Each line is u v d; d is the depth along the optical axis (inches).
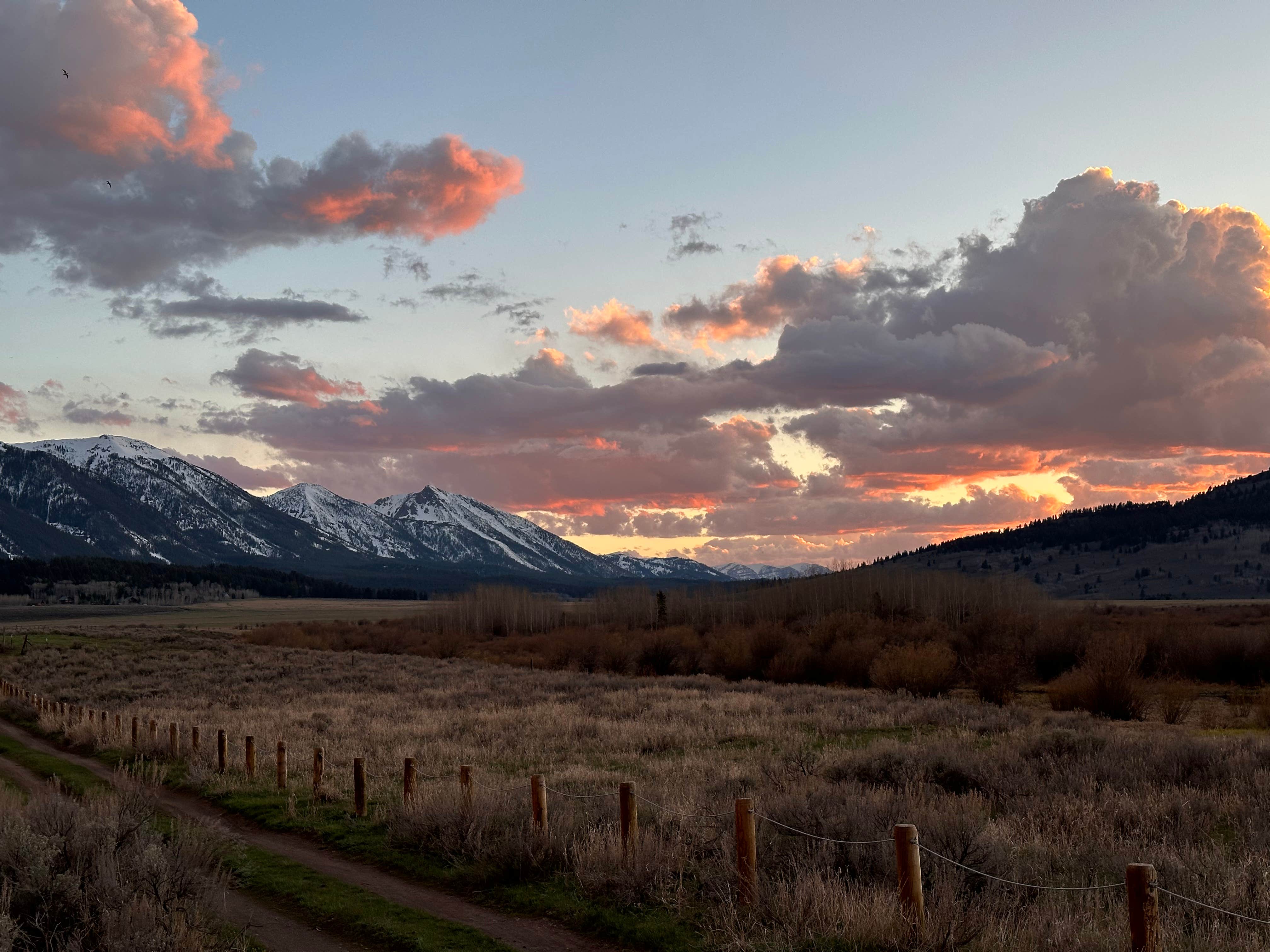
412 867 472.7
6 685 1633.9
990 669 1557.6
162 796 709.9
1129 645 1354.6
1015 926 320.8
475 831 478.0
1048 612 2999.5
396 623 4913.9
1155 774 623.8
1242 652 1797.5
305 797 657.0
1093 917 335.6
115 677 1957.4
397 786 674.2
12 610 7317.9
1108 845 441.4
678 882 396.2
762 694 1504.7
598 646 2438.5
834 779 632.4
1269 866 381.4
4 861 358.0
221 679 1887.3
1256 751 688.4
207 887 370.3
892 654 1701.5
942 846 392.2
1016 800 544.4
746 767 693.3
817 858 386.6
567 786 632.4
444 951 350.0
